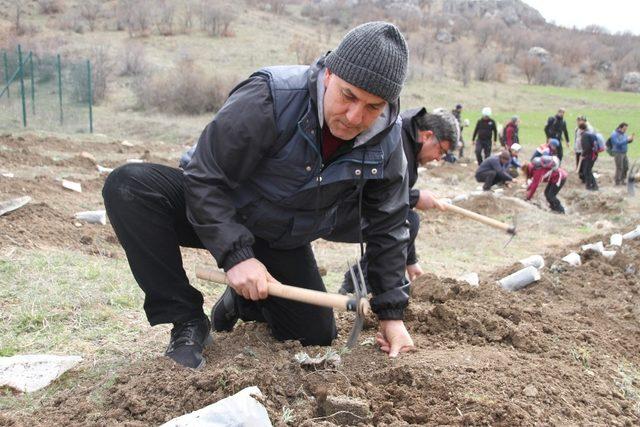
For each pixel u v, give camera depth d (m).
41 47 40.38
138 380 2.87
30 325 3.83
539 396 3.06
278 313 3.48
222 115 2.76
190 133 21.08
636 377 3.78
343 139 2.77
